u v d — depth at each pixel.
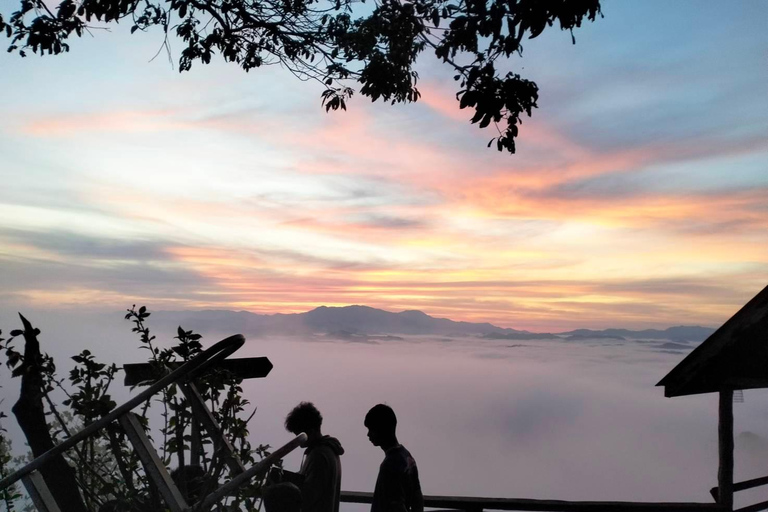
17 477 2.20
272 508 2.89
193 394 2.66
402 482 3.62
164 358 2.73
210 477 2.50
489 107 4.09
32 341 2.62
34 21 4.75
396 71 5.45
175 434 2.63
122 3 4.69
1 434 2.81
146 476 2.46
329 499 3.47
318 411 3.79
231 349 2.41
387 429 3.79
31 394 2.55
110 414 2.30
